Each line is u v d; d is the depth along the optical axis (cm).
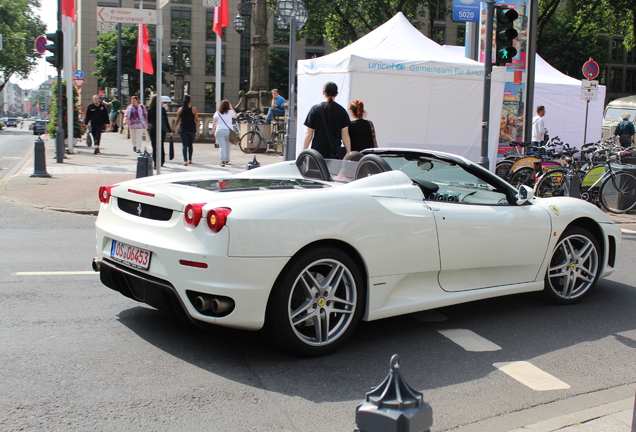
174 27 7225
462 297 476
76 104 2262
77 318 468
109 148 2191
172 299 392
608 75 6862
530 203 534
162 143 1576
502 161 1373
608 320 521
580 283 575
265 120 2256
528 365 415
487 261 486
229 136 1641
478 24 1614
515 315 526
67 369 374
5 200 1074
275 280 380
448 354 429
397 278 436
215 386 359
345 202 411
